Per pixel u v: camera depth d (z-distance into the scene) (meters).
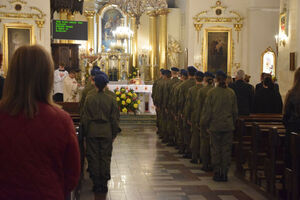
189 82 9.16
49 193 2.11
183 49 22.53
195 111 7.71
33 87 2.18
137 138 12.09
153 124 15.54
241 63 18.33
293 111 5.28
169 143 10.75
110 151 6.27
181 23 22.66
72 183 2.25
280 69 12.84
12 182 2.07
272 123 7.20
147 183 6.80
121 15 23.38
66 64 16.27
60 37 15.95
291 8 12.02
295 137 4.91
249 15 17.89
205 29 18.22
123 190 6.38
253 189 6.43
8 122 2.11
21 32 16.88
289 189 5.18
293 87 5.35
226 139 6.90
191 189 6.42
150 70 23.12
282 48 12.70
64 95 11.70
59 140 2.16
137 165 8.27
